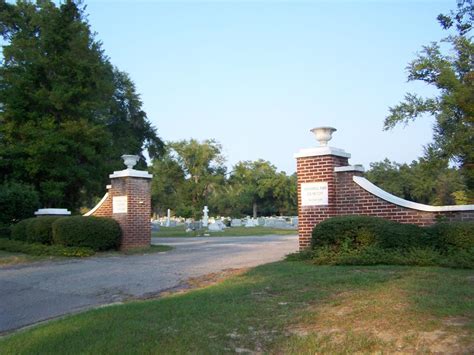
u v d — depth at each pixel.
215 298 8.20
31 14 29.53
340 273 9.47
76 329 6.89
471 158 10.91
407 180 47.09
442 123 11.38
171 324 6.75
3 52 27.25
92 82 28.66
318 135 13.45
